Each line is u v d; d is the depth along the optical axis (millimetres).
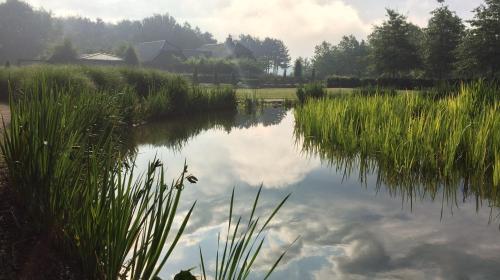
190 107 22625
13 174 5652
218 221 6711
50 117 5918
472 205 7664
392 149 9781
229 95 26438
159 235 3861
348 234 6312
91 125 9602
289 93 39969
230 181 9227
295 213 7191
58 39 111875
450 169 8844
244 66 74312
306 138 14312
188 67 70562
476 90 12750
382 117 12531
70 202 4805
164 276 4918
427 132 10133
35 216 5125
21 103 6680
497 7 39188
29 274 4297
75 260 4625
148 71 24516
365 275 5105
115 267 4016
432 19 48000
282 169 10438
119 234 4012
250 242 5977
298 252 5707
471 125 9891
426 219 6961
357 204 7684
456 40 46844
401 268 5273
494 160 8977
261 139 15562
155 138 15445
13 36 104062
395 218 7004
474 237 6242
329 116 13703
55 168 5191
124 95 16516
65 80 16859
